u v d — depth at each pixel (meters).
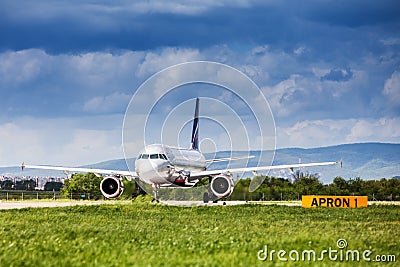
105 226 25.25
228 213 33.50
